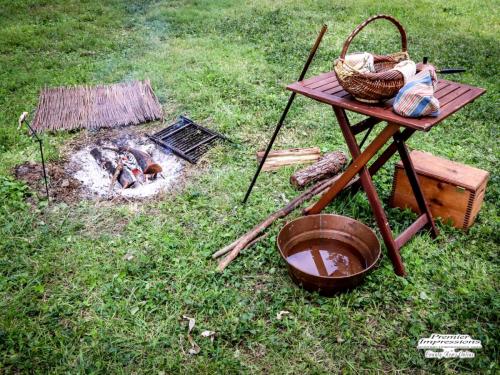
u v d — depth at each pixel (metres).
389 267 3.46
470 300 3.20
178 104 6.07
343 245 3.57
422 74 3.03
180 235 3.85
